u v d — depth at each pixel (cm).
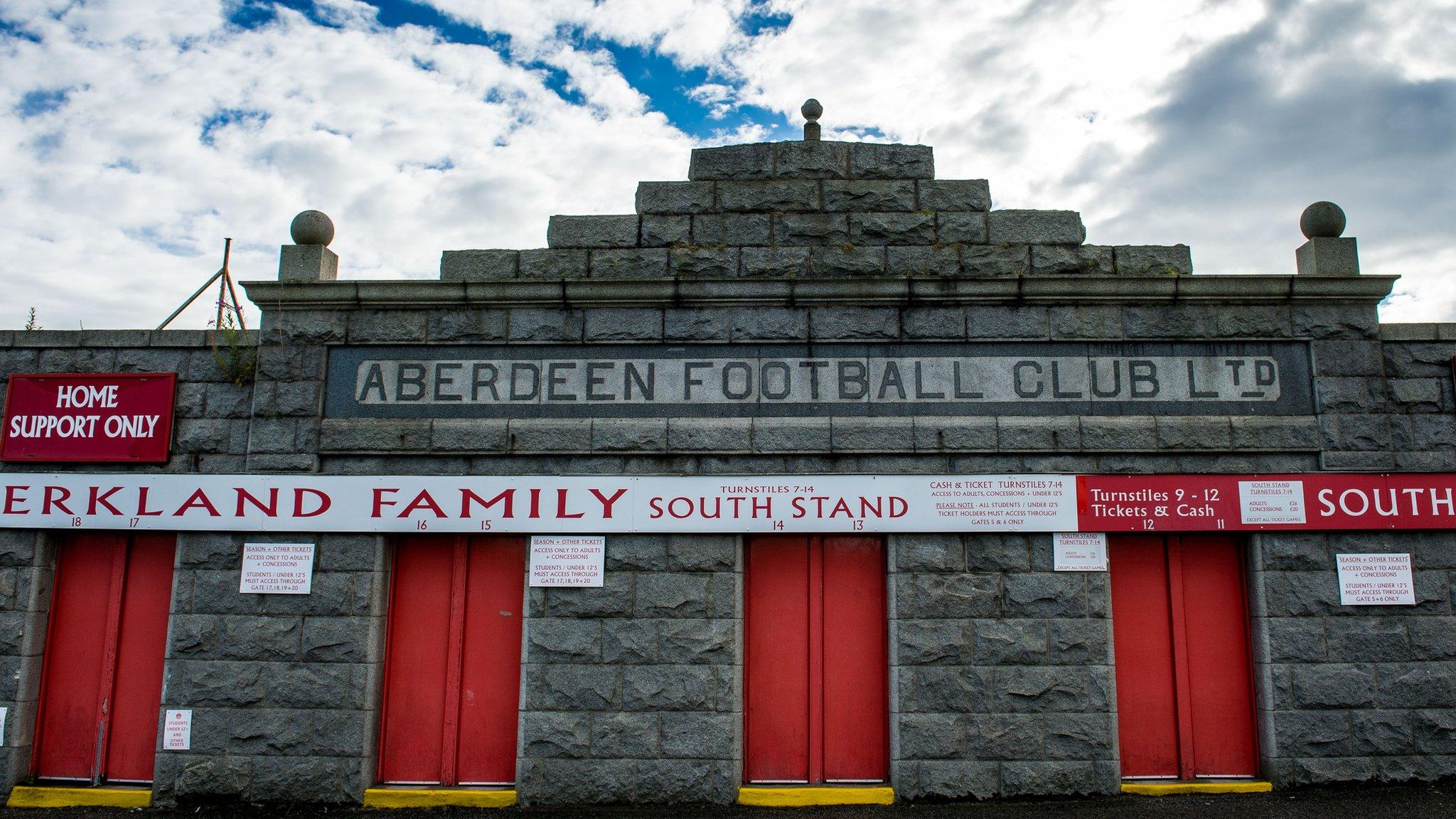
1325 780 807
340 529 849
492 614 859
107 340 898
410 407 873
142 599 883
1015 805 795
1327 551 840
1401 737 812
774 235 899
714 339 870
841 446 847
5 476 871
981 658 822
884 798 805
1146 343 870
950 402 858
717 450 849
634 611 833
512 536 869
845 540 862
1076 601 830
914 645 823
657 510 843
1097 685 818
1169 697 843
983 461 850
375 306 887
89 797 830
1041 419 853
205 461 873
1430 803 773
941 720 812
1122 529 835
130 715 864
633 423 858
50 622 877
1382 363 863
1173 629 846
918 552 838
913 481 844
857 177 912
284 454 867
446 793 816
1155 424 849
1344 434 850
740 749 820
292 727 823
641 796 805
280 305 890
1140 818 759
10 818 804
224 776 819
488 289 874
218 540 856
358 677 829
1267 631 827
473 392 873
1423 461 848
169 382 884
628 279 869
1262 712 827
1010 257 888
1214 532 846
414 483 855
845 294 866
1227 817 755
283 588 844
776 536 862
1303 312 870
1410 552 840
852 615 853
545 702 820
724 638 827
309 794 814
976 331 866
